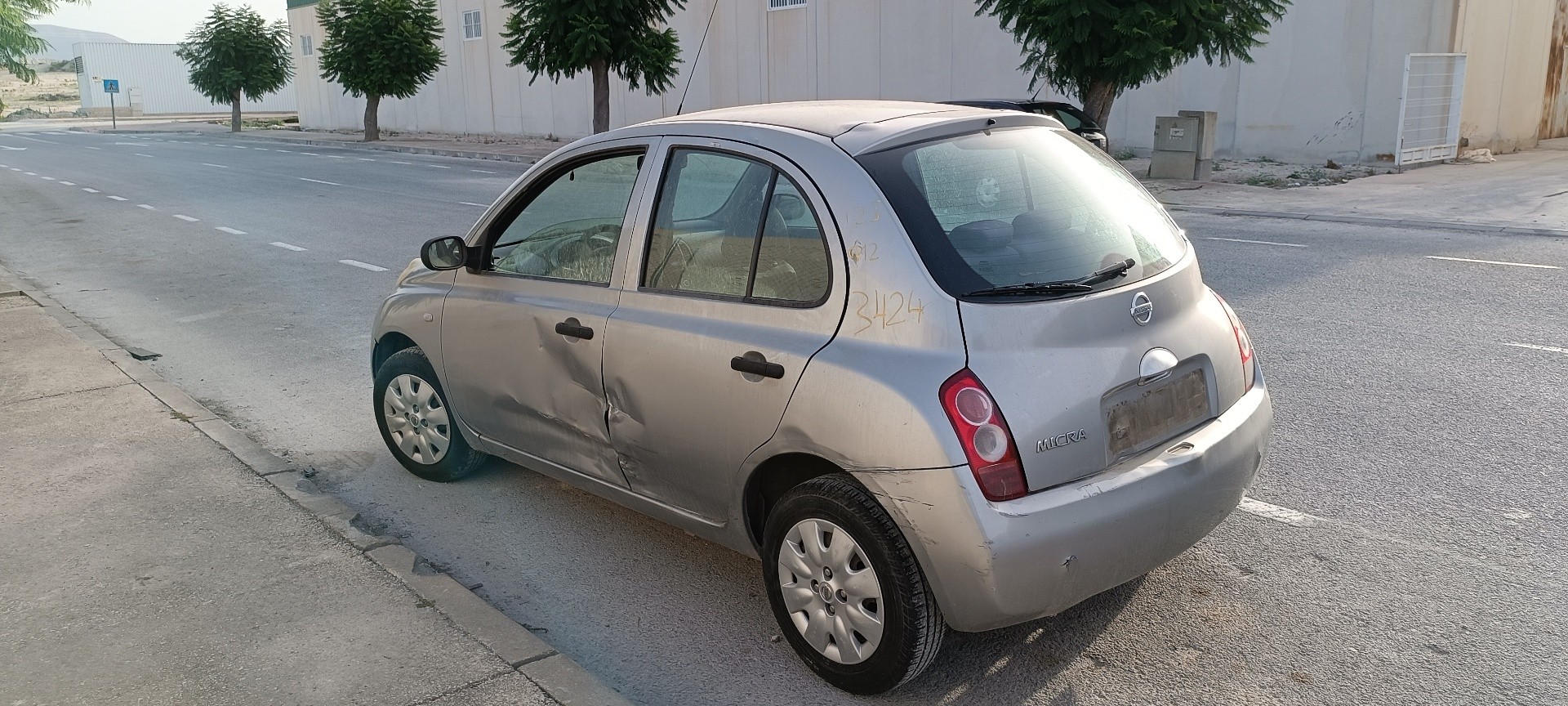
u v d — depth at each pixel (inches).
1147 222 144.3
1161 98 912.3
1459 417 225.5
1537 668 133.6
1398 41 784.9
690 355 138.8
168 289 425.4
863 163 128.2
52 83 4761.3
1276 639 142.0
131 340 337.7
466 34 1668.3
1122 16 674.8
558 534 181.9
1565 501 181.9
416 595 150.8
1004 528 114.6
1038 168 139.9
